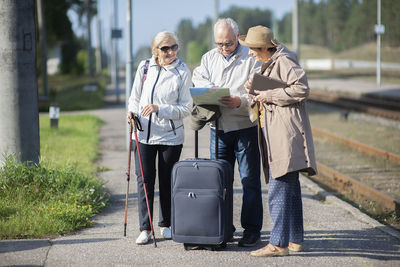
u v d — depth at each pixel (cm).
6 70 752
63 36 5888
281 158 521
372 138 1435
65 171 793
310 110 2253
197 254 547
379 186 942
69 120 2019
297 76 515
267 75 541
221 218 542
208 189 541
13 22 750
